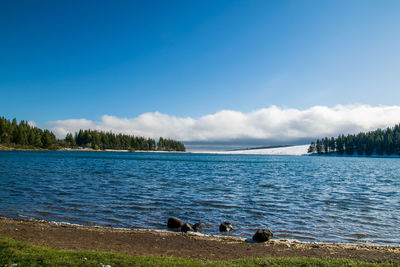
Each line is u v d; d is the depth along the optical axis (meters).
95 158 108.19
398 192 32.00
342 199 26.55
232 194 28.58
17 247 10.49
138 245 12.76
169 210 20.78
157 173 52.91
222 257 11.46
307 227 17.03
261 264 9.76
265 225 17.39
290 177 50.66
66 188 29.66
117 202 23.00
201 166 83.50
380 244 14.16
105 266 8.98
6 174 42.31
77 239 13.27
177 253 11.82
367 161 140.12
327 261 10.05
